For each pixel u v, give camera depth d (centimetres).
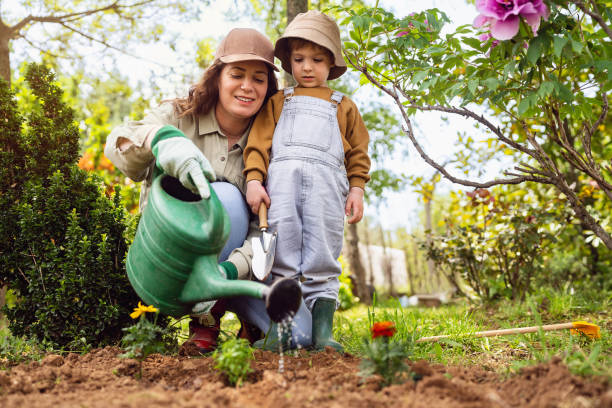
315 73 271
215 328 265
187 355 246
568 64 257
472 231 552
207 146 272
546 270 584
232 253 246
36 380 189
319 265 251
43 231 271
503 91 266
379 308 632
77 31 641
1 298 414
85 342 255
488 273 554
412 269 1727
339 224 259
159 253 206
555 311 407
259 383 178
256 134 265
